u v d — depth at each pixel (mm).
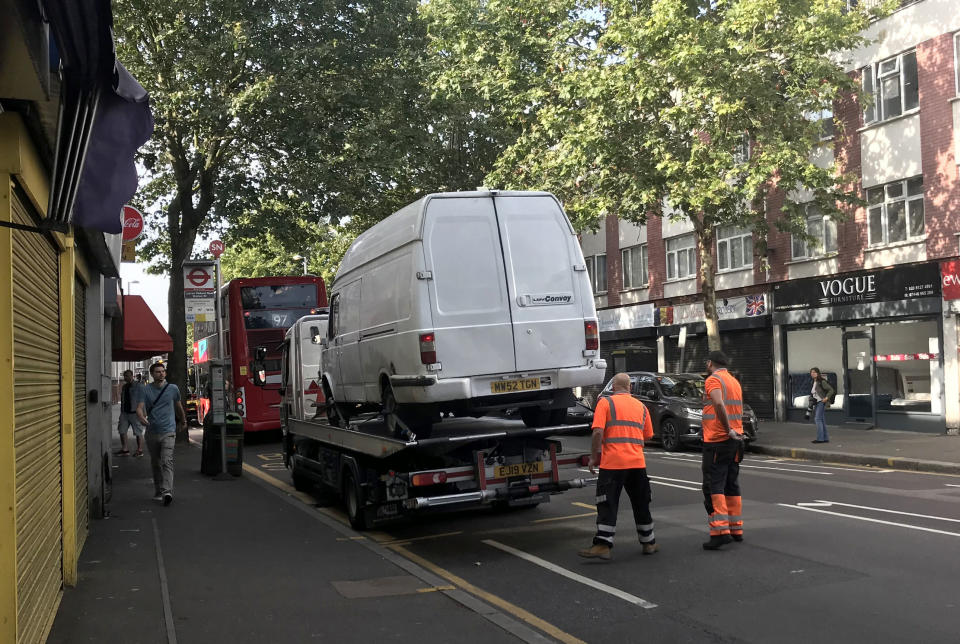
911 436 20188
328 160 22359
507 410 10055
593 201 20875
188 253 24547
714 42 18609
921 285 20859
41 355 5824
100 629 5957
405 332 9016
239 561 8289
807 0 18922
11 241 4570
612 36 19547
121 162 5328
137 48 22156
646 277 32969
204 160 24016
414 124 24734
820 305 23906
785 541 8602
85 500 9461
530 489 9172
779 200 25453
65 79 4008
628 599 6727
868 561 7637
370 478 9867
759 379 26859
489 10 24125
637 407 8344
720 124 19656
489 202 9211
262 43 21672
